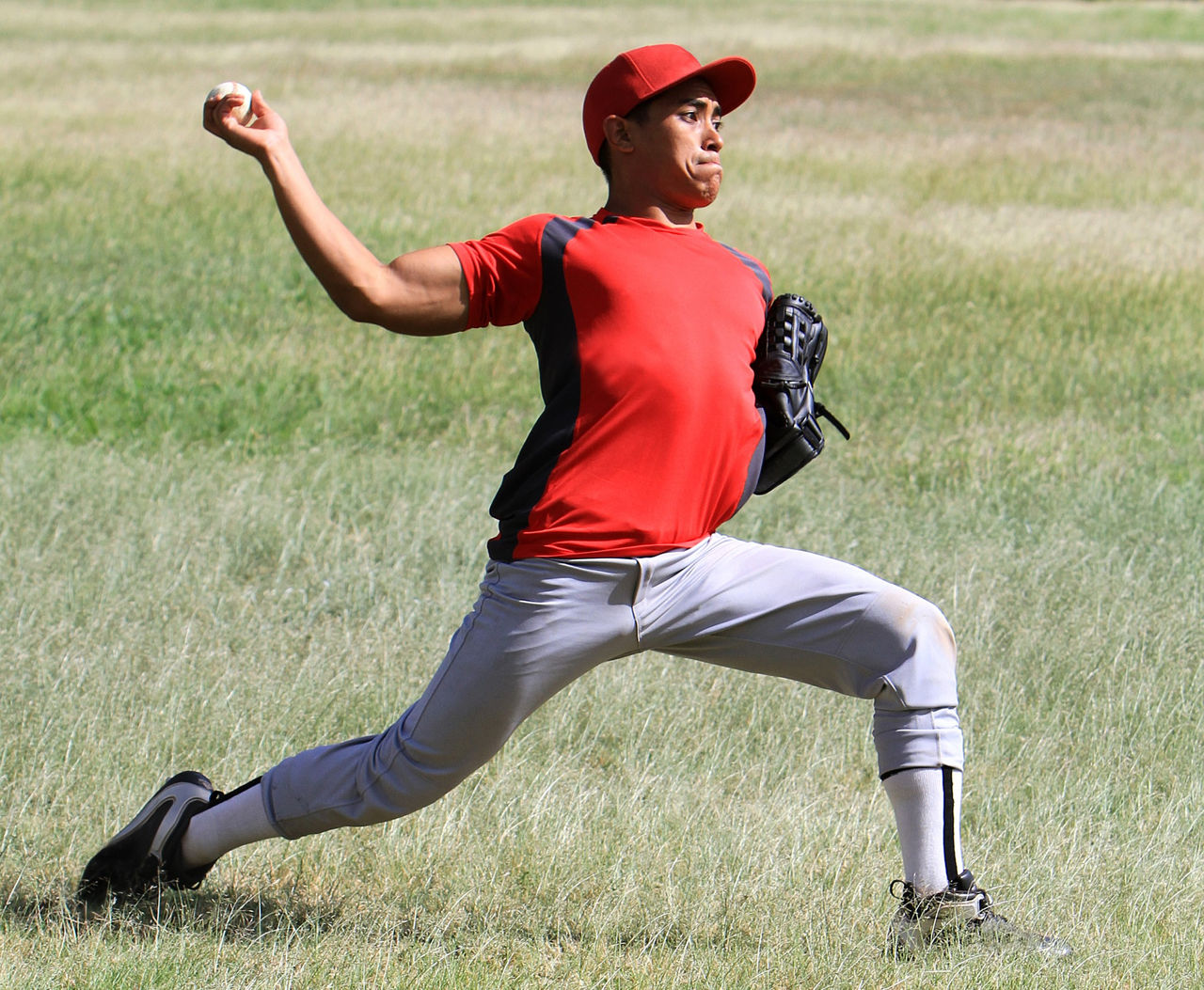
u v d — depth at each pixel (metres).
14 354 22.20
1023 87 65.25
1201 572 14.40
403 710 11.51
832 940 8.11
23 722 10.74
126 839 8.48
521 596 7.57
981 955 7.64
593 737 11.31
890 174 42.50
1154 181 42.06
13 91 54.03
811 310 8.33
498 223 33.94
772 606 7.78
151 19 92.81
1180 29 94.19
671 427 7.47
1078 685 12.08
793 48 77.62
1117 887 8.87
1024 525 15.90
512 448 19.27
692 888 8.77
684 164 7.85
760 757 11.05
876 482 17.66
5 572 13.75
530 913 8.66
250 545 14.97
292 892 8.89
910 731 7.80
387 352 23.61
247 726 10.97
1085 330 25.64
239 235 31.83
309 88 57.72
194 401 20.48
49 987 7.35
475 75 65.94
